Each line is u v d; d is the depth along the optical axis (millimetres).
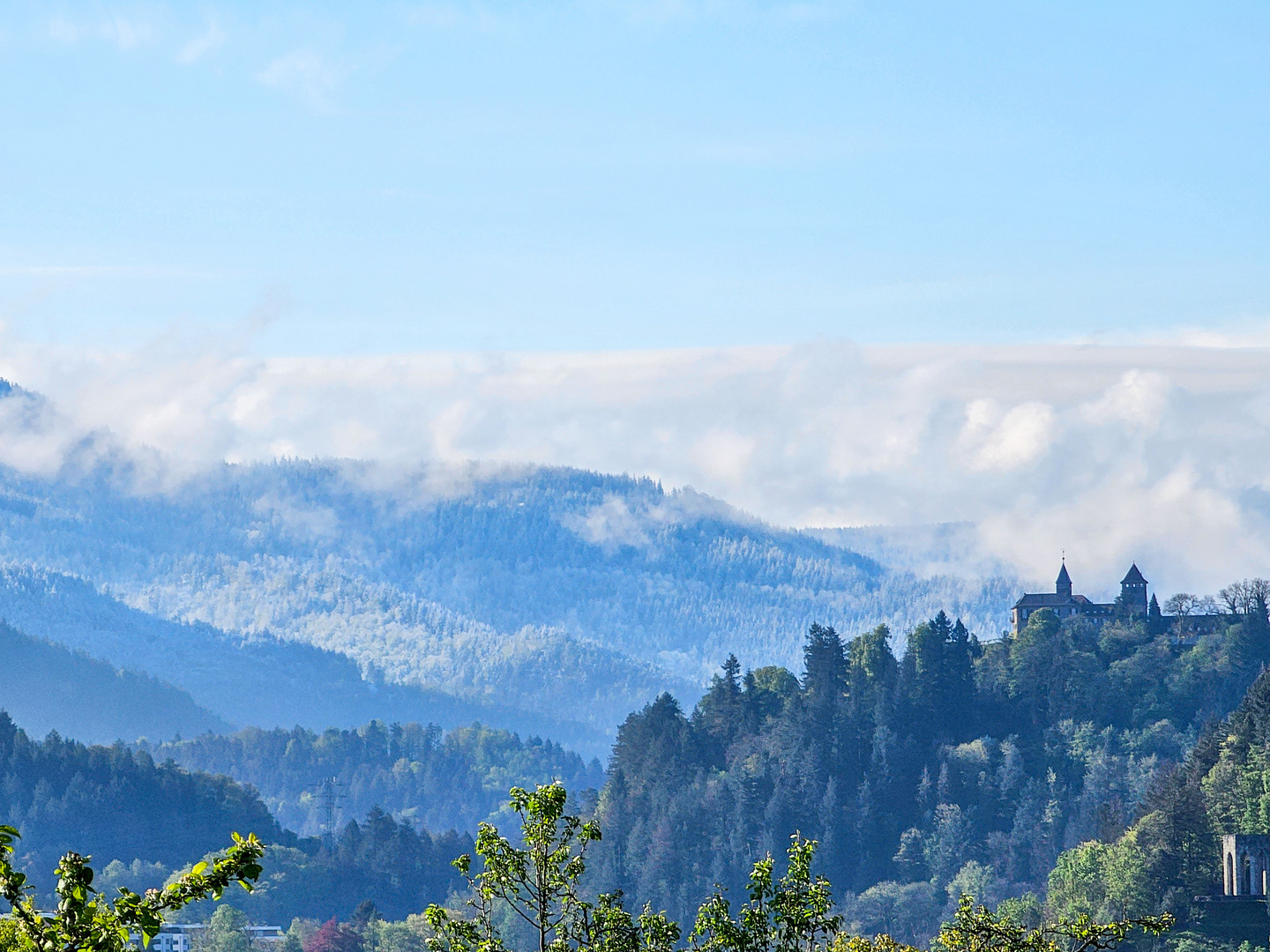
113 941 52312
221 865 54250
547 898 81188
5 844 53000
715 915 83312
